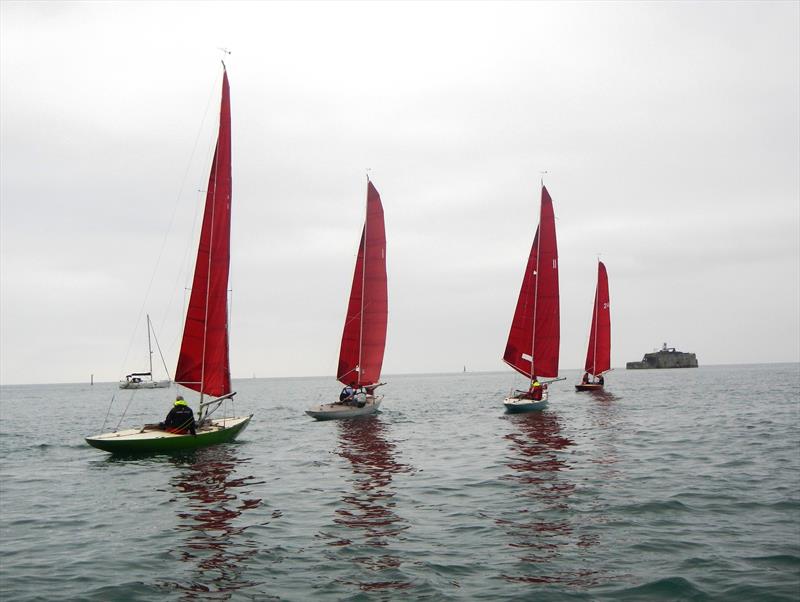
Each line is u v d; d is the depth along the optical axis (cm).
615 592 1009
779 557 1148
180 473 2200
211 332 2866
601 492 1717
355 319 4356
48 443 3344
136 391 15138
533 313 4678
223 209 2866
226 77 2878
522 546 1255
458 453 2559
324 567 1152
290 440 3100
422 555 1210
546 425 3584
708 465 2116
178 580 1102
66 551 1295
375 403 4419
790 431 3039
